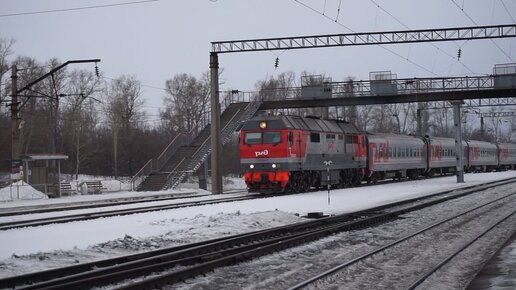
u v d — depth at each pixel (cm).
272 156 3133
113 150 7006
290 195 3097
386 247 1355
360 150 4119
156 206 2450
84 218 2017
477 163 6544
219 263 1128
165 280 962
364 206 2514
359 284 987
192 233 1591
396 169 4700
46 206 2797
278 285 980
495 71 4153
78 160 6166
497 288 912
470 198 2891
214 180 3503
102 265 1116
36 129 6712
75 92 7231
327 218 1947
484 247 1383
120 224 1830
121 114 7219
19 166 3159
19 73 6694
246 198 3000
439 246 1406
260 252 1270
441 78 4116
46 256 1198
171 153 4225
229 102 4619
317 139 3469
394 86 4166
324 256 1280
